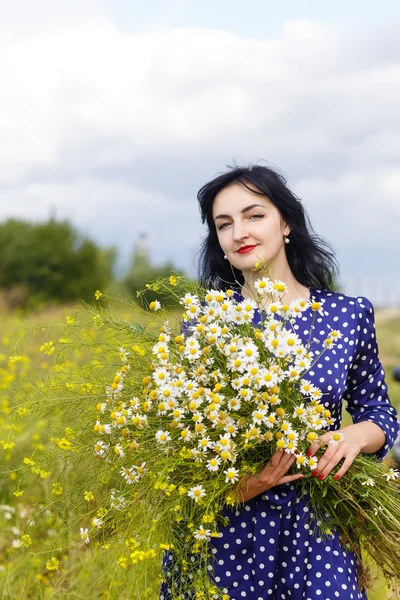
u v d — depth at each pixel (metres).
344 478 2.44
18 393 2.91
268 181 2.65
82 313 2.67
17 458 3.66
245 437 2.29
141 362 2.49
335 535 2.45
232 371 2.31
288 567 2.42
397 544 2.43
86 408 2.62
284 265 2.73
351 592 2.41
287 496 2.41
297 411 2.28
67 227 26.75
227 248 2.68
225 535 2.45
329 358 2.55
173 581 2.42
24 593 3.67
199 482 2.35
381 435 2.57
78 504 2.66
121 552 2.49
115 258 27.47
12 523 4.26
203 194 2.75
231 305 2.39
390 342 15.17
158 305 2.55
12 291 24.86
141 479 2.41
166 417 2.38
